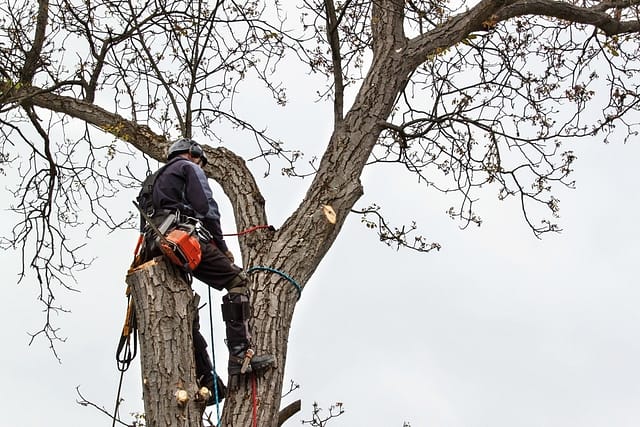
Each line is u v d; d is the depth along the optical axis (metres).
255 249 8.08
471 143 10.30
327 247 8.20
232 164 8.88
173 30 9.99
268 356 7.26
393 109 10.52
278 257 7.90
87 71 10.38
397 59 9.73
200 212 6.95
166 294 6.82
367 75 9.70
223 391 7.36
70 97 10.09
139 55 10.39
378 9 10.20
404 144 9.69
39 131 10.87
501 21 10.68
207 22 9.97
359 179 8.70
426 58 9.88
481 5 10.16
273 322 7.51
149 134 9.85
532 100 10.54
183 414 6.55
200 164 7.66
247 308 7.18
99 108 10.04
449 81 10.67
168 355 6.66
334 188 8.50
